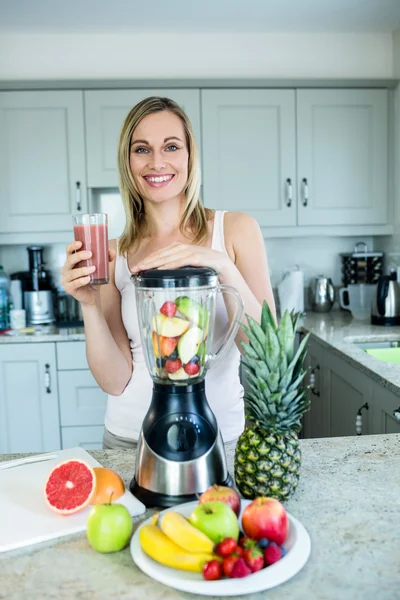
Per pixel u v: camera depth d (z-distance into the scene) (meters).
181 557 0.74
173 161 1.29
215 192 3.07
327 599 0.69
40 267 3.18
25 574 0.76
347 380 2.28
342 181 3.12
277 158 3.07
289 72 3.21
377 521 0.87
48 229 3.03
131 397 1.36
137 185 1.36
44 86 2.93
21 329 2.96
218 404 1.31
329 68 3.23
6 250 3.36
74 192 3.01
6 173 2.99
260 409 0.89
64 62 3.12
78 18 2.87
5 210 3.01
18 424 2.83
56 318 3.28
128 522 0.81
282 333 0.86
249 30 3.12
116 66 3.15
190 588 0.70
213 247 1.37
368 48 3.23
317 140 3.08
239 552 0.74
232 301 1.14
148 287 0.89
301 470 1.05
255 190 3.08
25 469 1.08
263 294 1.35
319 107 3.06
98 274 1.07
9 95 2.94
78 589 0.73
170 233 1.39
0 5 2.68
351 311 3.11
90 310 1.21
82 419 2.83
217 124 3.03
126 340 1.42
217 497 0.82
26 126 2.96
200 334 0.90
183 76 3.17
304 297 3.52
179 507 0.86
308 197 3.11
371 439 1.21
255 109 3.04
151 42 3.14
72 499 0.90
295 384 0.88
